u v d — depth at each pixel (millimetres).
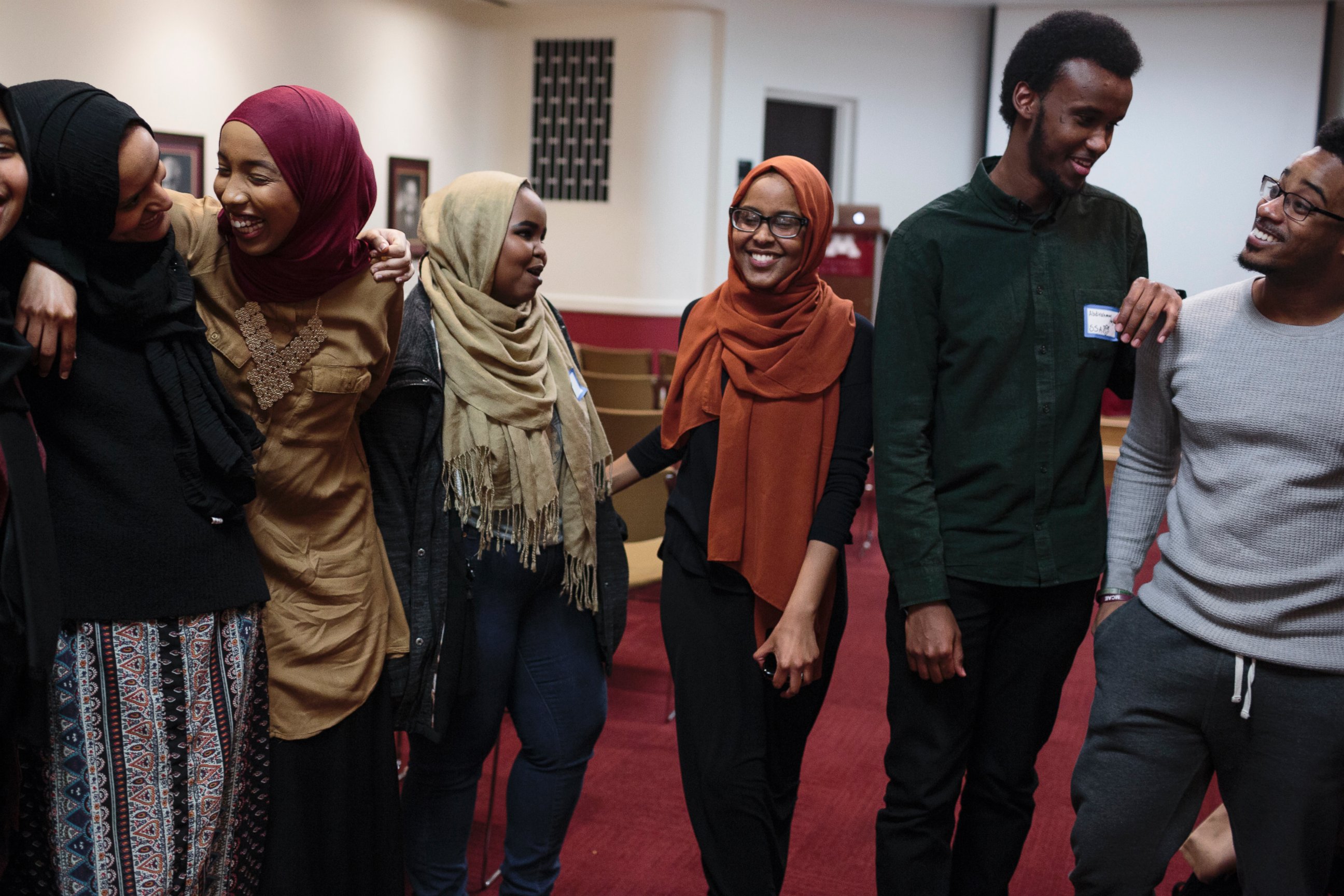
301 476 1788
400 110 9523
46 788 1573
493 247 2004
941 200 2008
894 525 1955
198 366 1636
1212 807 3104
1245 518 1729
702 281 10641
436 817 2154
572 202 10516
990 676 2053
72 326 1487
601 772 3258
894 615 2051
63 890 1587
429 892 2164
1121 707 1852
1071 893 2621
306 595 1823
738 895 2064
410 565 1993
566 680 2162
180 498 1621
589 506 2143
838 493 2039
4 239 1437
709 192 10594
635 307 10383
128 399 1580
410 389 1978
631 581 3434
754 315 2047
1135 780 1841
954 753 2020
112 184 1468
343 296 1755
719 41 10367
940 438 1992
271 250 1647
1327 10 10078
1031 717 2041
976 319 1938
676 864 2717
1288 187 1664
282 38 8250
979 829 2107
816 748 3494
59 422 1556
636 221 10320
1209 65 10383
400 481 2000
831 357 2039
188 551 1623
